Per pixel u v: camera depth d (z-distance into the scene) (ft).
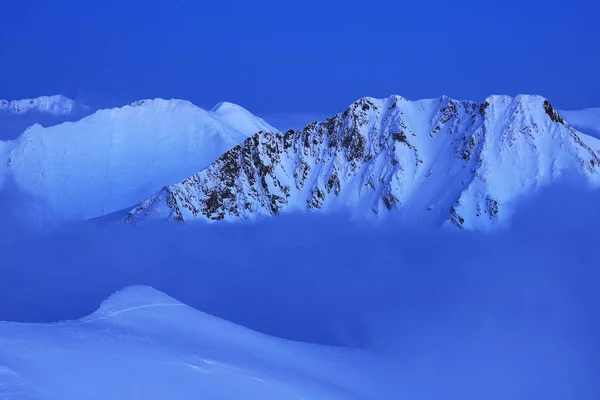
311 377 286.87
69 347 237.25
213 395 226.58
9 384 199.11
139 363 236.43
